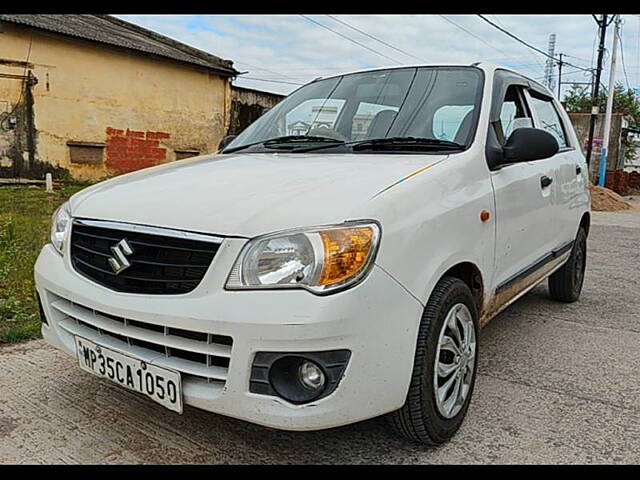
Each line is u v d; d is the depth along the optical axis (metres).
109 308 2.17
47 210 8.88
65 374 3.13
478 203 2.67
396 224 2.13
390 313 2.05
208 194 2.29
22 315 3.99
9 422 2.63
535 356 3.62
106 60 15.22
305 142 3.15
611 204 16.64
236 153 3.26
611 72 21.17
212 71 18.25
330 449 2.45
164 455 2.39
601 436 2.60
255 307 1.92
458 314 2.52
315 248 1.95
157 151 16.94
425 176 2.42
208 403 2.03
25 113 13.66
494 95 3.19
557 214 3.95
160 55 16.31
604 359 3.58
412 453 2.43
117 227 2.25
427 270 2.24
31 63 13.62
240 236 2.01
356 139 3.05
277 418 1.95
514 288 3.28
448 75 3.31
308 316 1.89
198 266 2.04
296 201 2.12
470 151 2.78
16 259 5.32
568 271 4.71
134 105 16.11
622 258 7.45
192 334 2.03
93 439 2.50
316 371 1.97
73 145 14.70
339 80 3.64
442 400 2.43
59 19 15.41
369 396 2.02
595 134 24.34
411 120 3.05
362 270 1.98
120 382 2.25
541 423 2.71
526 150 2.91
